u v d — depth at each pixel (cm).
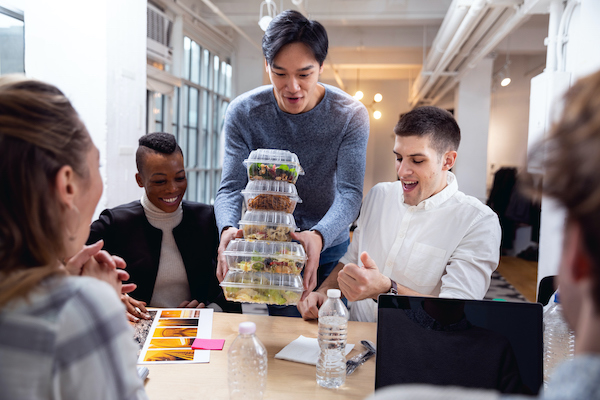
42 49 325
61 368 56
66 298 59
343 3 641
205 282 216
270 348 145
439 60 670
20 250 62
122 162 348
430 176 173
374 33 783
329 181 204
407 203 186
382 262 189
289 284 145
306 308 170
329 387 122
